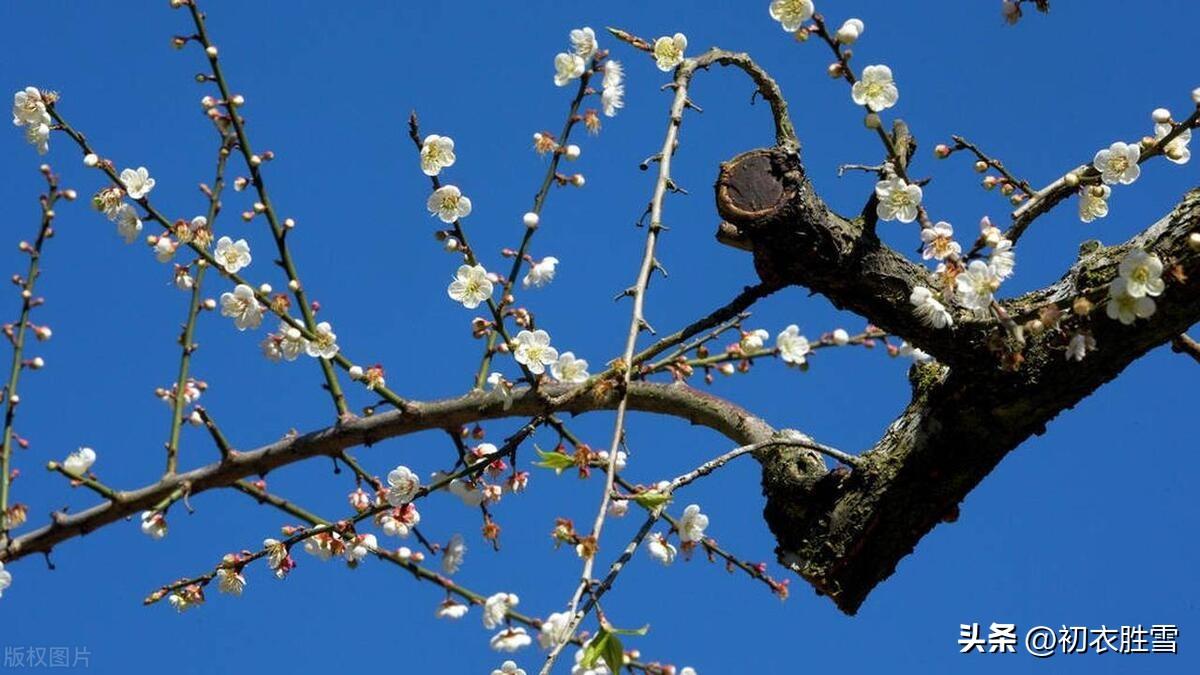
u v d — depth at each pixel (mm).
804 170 4344
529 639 4156
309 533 4578
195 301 5082
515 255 4430
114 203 4773
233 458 4789
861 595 4867
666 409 5137
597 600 3625
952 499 4781
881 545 4809
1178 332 4391
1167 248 4285
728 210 4266
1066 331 4410
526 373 4410
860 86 4215
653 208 4086
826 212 4320
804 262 4289
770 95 4520
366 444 4730
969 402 4598
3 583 4797
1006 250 4102
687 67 4418
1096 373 4477
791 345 4219
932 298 4207
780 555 4938
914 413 4832
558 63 4512
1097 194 4668
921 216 4379
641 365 4367
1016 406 4543
